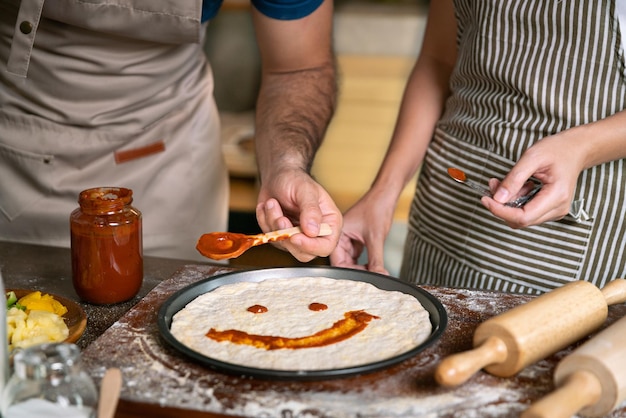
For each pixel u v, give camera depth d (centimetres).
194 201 179
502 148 143
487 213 147
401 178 160
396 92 375
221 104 358
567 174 122
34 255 144
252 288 121
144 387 94
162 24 150
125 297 124
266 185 137
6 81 162
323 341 104
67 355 81
